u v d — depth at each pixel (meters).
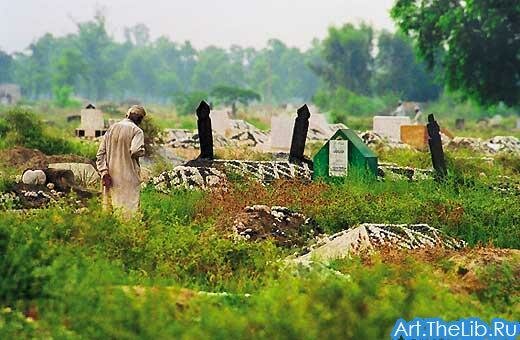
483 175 50.34
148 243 24.03
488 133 123.75
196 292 19.95
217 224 30.52
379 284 18.44
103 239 23.45
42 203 35.00
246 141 73.94
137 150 30.94
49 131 63.88
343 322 15.50
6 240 19.59
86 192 38.44
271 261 23.75
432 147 46.44
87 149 60.09
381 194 37.97
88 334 16.28
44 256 19.38
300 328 15.40
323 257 26.55
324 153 43.62
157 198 36.72
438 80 114.75
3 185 36.69
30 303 18.09
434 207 34.28
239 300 19.73
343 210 33.22
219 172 42.84
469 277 22.30
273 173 44.41
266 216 30.84
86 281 18.12
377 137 72.06
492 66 107.25
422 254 25.33
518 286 22.16
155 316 16.41
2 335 16.69
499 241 31.97
